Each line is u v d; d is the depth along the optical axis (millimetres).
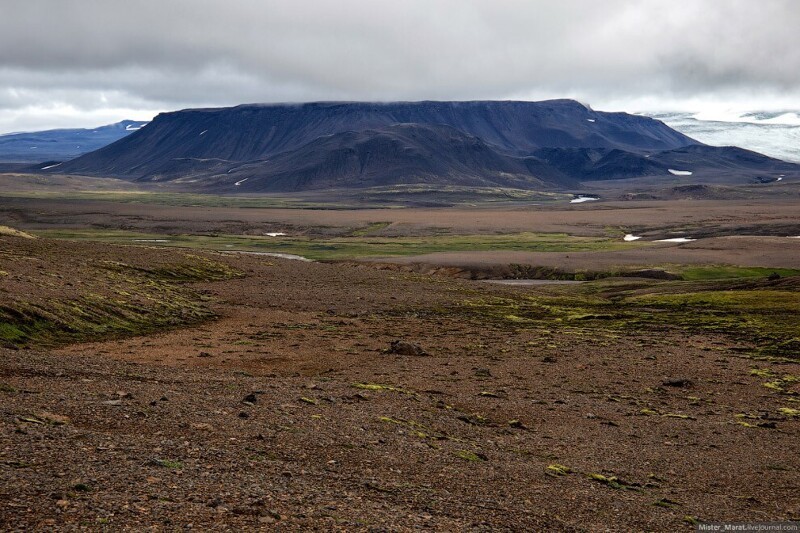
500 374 66562
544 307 130125
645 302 135875
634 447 42562
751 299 130625
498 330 98625
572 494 30625
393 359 72188
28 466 22625
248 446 30188
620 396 59438
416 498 26453
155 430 30594
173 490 22359
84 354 64250
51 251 131750
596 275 194250
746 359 80375
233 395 42312
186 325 91062
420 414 44469
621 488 33031
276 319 101438
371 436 35750
